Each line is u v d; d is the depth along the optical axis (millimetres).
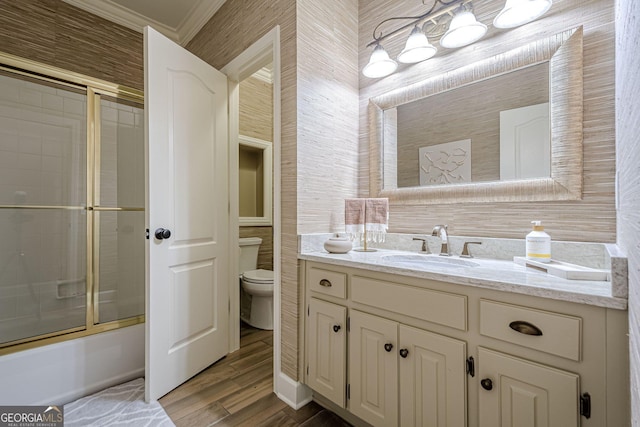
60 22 1963
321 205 1618
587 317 702
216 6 2096
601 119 1080
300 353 1481
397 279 1092
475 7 1422
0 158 1746
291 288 1522
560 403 737
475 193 1388
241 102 2875
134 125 2049
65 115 1863
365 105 1853
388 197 1713
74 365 1513
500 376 836
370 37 1836
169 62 1585
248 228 2957
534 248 1071
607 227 1062
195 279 1736
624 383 648
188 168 1701
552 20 1200
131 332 1713
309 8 1560
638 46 426
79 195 1879
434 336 980
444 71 1526
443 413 956
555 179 1168
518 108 1288
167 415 1382
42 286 1790
